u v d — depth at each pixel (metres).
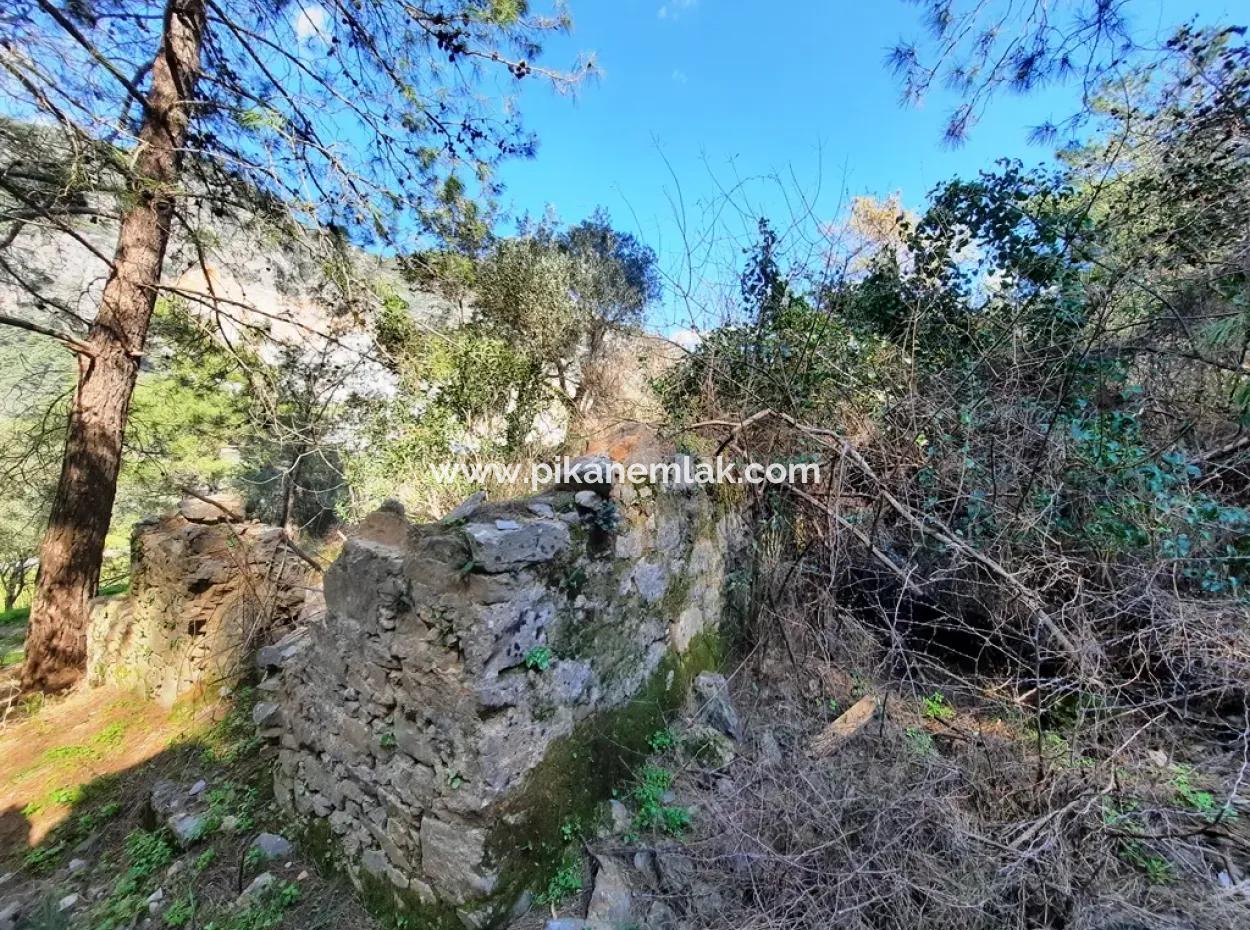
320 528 10.42
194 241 5.18
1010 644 3.09
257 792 2.69
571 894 1.98
